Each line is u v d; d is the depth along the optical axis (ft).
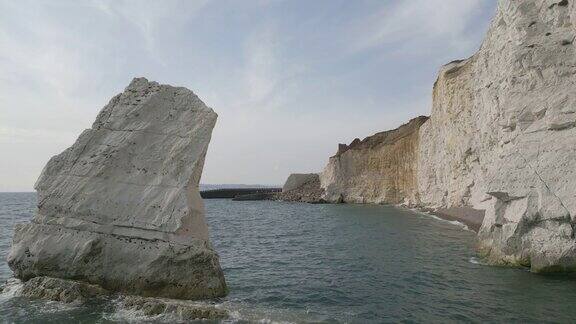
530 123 64.39
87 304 41.68
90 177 50.11
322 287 51.96
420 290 50.01
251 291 49.70
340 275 58.90
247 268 64.18
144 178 49.19
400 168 235.61
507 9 82.07
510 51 79.25
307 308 43.27
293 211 205.36
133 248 45.27
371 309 42.96
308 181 356.59
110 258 45.37
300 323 38.19
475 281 52.75
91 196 48.70
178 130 51.65
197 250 44.93
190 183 48.60
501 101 83.30
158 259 44.32
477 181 122.31
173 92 54.54
